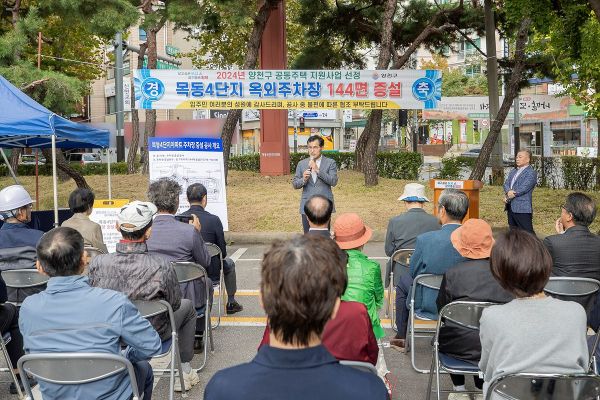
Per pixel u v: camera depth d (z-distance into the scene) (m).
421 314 4.90
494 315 2.79
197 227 5.72
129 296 3.92
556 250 4.64
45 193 16.55
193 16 14.21
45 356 2.86
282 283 1.78
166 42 37.88
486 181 20.42
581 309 2.76
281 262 1.82
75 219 5.80
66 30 20.80
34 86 11.25
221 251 6.20
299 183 8.69
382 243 11.29
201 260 5.21
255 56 15.88
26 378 3.11
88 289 3.04
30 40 13.88
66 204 14.90
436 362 3.94
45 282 4.82
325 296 1.79
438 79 13.02
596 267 4.63
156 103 12.91
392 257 5.67
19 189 5.11
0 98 7.66
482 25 18.73
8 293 4.87
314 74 13.02
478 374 3.85
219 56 28.50
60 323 2.96
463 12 18.55
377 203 13.79
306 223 8.81
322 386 1.72
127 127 22.98
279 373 1.73
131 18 12.45
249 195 14.86
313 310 1.76
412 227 5.85
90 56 26.66
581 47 11.11
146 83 12.85
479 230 3.98
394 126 55.84
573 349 2.68
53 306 2.98
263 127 18.67
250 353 5.64
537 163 19.41
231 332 6.25
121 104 20.48
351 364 2.72
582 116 37.41
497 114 17.41
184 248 5.08
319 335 1.82
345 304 3.22
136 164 21.48
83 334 2.95
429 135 58.19
